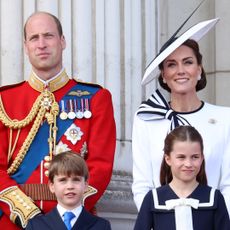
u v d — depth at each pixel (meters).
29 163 17.72
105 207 20.23
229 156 16.95
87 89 18.30
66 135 17.84
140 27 21.44
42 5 20.19
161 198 16.08
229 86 22.92
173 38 17.48
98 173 17.42
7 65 19.88
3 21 19.98
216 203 15.95
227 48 22.97
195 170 16.03
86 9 20.47
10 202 17.16
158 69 17.53
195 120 17.16
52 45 17.95
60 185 16.16
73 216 16.22
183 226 15.84
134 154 17.28
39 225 16.25
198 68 17.36
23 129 17.92
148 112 17.30
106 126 17.95
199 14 23.25
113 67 20.78
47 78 18.16
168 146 16.14
